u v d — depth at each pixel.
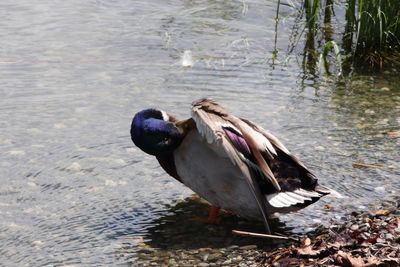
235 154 9.39
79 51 16.14
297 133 13.04
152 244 9.77
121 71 15.31
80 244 9.79
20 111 13.58
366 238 9.27
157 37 16.97
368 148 12.55
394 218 9.91
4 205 10.66
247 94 14.56
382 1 16.52
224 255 9.48
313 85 15.17
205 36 17.12
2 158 11.92
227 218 10.49
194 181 10.12
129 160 12.00
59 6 18.48
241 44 16.80
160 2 19.03
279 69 15.75
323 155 12.25
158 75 15.20
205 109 9.81
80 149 12.28
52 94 14.25
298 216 10.42
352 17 17.00
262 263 9.21
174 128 10.09
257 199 9.38
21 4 18.48
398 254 8.84
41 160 11.91
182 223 10.33
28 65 15.41
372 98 14.70
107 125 13.12
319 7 18.12
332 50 16.75
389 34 16.86
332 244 9.15
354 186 11.24
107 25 17.50
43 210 10.56
